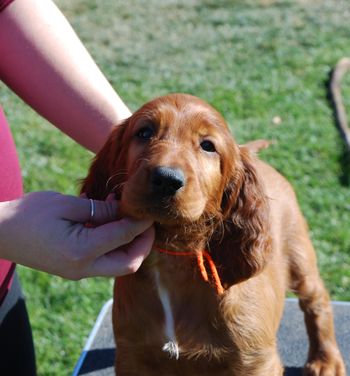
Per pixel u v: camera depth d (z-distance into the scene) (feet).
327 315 3.47
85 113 2.70
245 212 2.75
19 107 7.83
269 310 2.89
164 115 2.53
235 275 2.74
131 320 2.78
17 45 2.67
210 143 2.57
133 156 2.53
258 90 8.17
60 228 2.16
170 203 2.28
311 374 3.37
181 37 9.89
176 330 2.76
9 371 2.79
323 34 9.85
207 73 8.71
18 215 2.15
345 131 7.16
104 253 2.20
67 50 2.72
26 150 6.83
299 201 6.08
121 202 2.30
